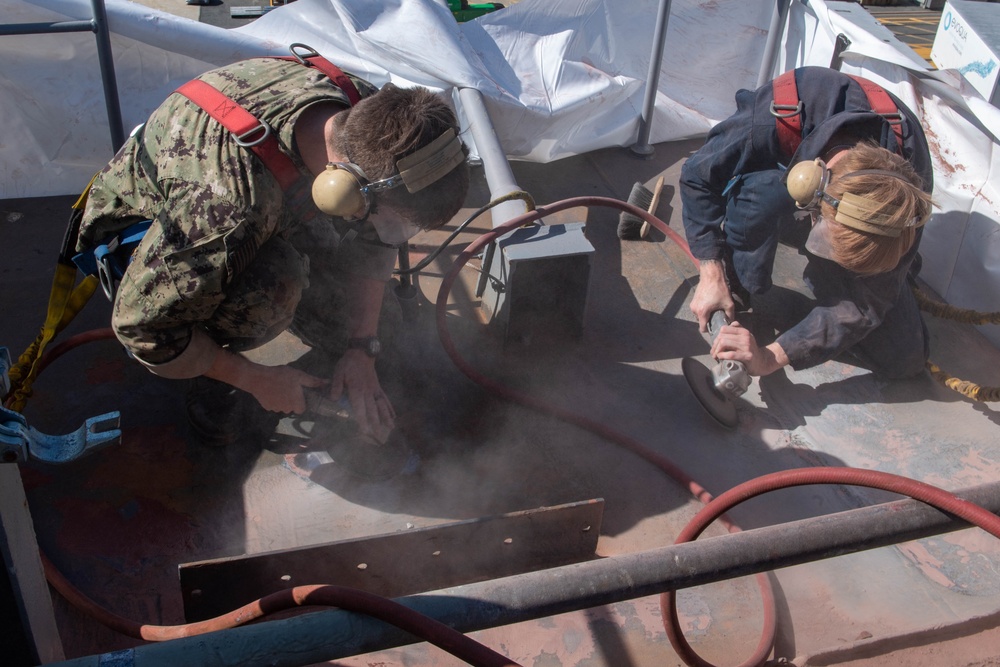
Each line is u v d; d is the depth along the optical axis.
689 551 1.32
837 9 3.51
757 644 1.93
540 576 1.27
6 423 1.20
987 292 2.98
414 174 1.59
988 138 2.86
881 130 2.25
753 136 2.45
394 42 3.51
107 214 1.94
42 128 3.18
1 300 2.77
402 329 2.74
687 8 3.85
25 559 1.35
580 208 3.54
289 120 1.75
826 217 2.05
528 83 3.73
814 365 2.56
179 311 1.73
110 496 2.15
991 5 4.18
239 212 1.70
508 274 2.56
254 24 3.66
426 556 1.93
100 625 1.86
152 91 3.27
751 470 2.42
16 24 2.75
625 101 3.99
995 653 1.89
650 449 2.40
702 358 2.80
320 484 2.24
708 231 2.69
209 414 2.26
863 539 1.38
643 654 1.89
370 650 1.22
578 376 2.69
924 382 2.78
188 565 1.74
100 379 2.49
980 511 1.35
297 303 2.05
